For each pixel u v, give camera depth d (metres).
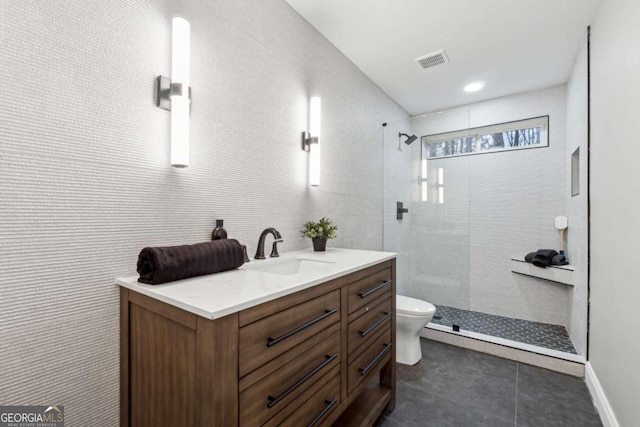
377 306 1.49
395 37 2.06
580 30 1.96
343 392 1.20
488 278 3.18
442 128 2.92
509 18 1.85
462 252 2.77
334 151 2.18
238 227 1.43
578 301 2.21
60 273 0.89
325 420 1.08
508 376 2.02
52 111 0.87
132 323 0.96
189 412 0.76
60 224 0.89
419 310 2.09
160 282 0.93
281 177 1.69
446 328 2.61
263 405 0.83
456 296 2.78
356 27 1.95
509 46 2.16
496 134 3.15
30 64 0.83
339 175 2.25
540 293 2.89
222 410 0.72
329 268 1.23
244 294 0.83
